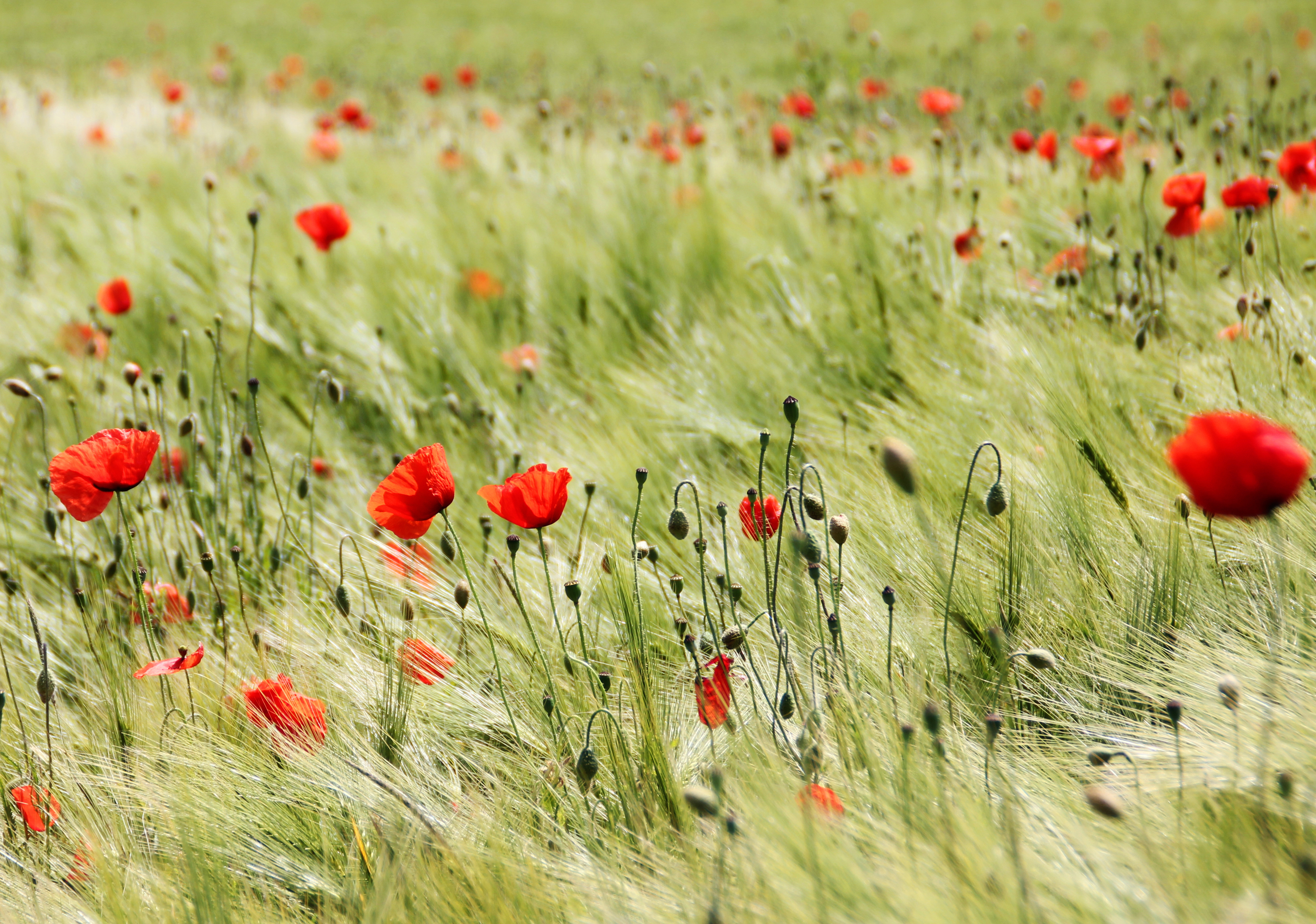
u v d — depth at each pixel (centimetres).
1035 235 761
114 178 1222
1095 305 651
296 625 605
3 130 1556
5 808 593
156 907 580
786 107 1204
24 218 1025
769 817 574
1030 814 577
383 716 593
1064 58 2208
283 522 625
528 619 595
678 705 595
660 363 675
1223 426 571
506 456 643
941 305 657
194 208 1059
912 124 1353
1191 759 580
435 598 607
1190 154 911
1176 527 597
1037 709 593
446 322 700
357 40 3988
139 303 784
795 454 626
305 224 696
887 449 564
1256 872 569
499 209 975
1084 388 618
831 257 757
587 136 1351
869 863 573
